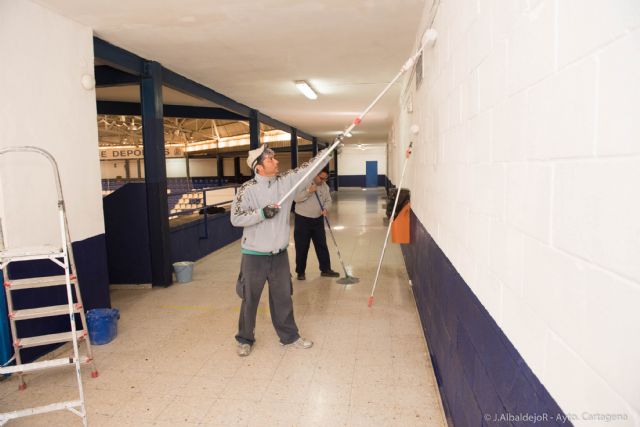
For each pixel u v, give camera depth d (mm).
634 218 571
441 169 2244
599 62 657
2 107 2670
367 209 12758
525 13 982
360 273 5055
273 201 2801
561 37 792
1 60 2672
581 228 721
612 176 625
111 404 2357
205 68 5039
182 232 5617
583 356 714
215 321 3594
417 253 3631
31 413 2035
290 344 3020
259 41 4035
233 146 16344
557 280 815
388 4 3176
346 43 4152
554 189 827
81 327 3219
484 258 1351
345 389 2455
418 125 3482
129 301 4164
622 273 602
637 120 562
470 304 1547
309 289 4398
